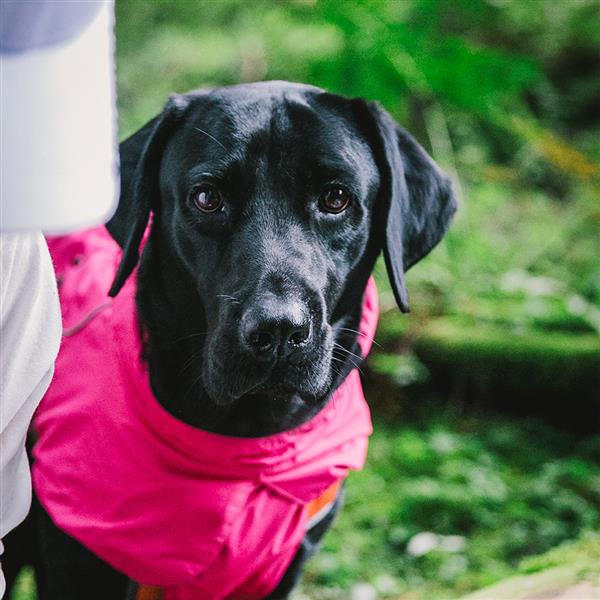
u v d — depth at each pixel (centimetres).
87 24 115
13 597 287
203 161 220
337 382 238
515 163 713
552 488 414
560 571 262
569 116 752
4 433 162
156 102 685
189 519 224
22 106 112
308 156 220
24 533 262
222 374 211
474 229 606
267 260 210
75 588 243
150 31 698
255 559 229
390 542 382
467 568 364
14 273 149
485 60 504
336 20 495
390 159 235
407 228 248
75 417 229
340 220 225
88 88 117
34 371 157
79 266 254
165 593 234
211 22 677
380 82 496
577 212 625
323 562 362
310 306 211
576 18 736
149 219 240
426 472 431
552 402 476
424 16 536
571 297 523
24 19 111
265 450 228
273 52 589
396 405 486
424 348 486
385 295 517
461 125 685
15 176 113
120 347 231
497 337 482
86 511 225
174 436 224
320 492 237
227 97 228
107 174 120
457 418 482
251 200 218
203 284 221
